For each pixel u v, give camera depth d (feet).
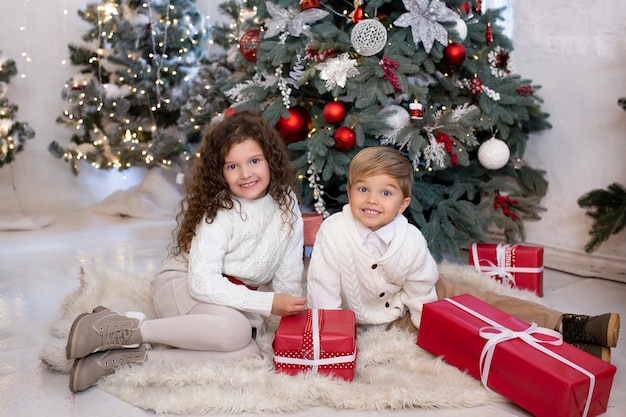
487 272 6.61
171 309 4.88
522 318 4.94
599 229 7.27
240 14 10.55
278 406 4.00
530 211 7.84
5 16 11.16
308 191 7.35
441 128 6.82
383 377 4.39
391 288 5.16
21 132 10.67
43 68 11.57
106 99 10.66
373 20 6.42
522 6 8.63
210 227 4.77
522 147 8.21
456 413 4.02
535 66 8.59
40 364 4.76
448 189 7.64
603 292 6.81
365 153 4.81
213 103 10.44
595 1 7.75
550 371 3.80
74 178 11.98
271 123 6.77
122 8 10.92
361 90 6.54
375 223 4.86
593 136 7.99
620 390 4.33
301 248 5.47
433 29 6.63
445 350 4.62
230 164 4.77
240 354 4.60
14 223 10.05
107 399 4.17
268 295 4.59
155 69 10.98
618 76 7.62
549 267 7.96
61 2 11.55
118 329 4.39
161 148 10.93
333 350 4.29
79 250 8.65
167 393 4.13
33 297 6.52
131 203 11.25
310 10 6.64
